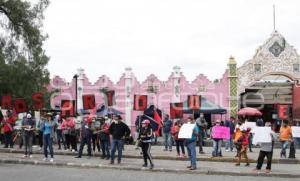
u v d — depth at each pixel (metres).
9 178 16.41
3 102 31.34
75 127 27.75
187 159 24.20
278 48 48.81
